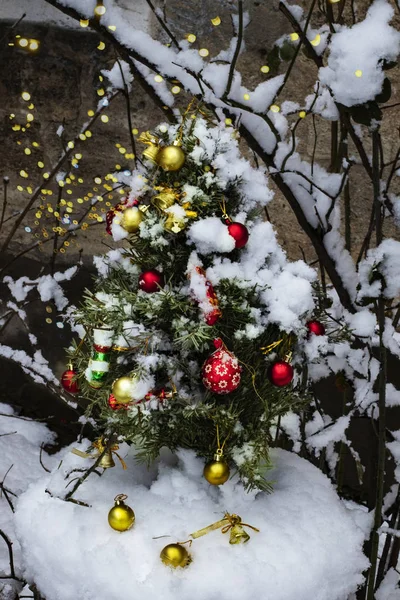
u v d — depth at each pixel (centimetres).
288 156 128
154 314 114
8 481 216
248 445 120
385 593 137
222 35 184
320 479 133
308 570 112
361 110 113
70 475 127
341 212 190
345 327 129
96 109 211
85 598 112
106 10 124
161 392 115
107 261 129
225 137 119
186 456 125
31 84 214
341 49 110
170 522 117
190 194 112
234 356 112
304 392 134
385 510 141
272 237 121
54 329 236
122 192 179
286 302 115
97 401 125
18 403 250
